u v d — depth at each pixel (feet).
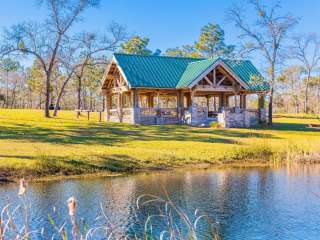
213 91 127.54
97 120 132.98
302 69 269.64
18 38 135.54
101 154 69.72
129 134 95.81
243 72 135.64
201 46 218.59
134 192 50.88
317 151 78.69
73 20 138.21
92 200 46.80
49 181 57.41
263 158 76.54
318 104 236.02
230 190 52.11
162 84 122.31
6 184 55.11
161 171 66.33
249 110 129.70
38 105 330.34
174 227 36.83
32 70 249.14
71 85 276.62
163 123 124.77
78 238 31.99
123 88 126.72
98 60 158.10
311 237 34.63
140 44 218.59
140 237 33.73
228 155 75.82
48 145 77.82
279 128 121.80
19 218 37.86
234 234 35.14
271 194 49.90
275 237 34.47
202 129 109.29
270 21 130.93
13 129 98.43
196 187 53.98
